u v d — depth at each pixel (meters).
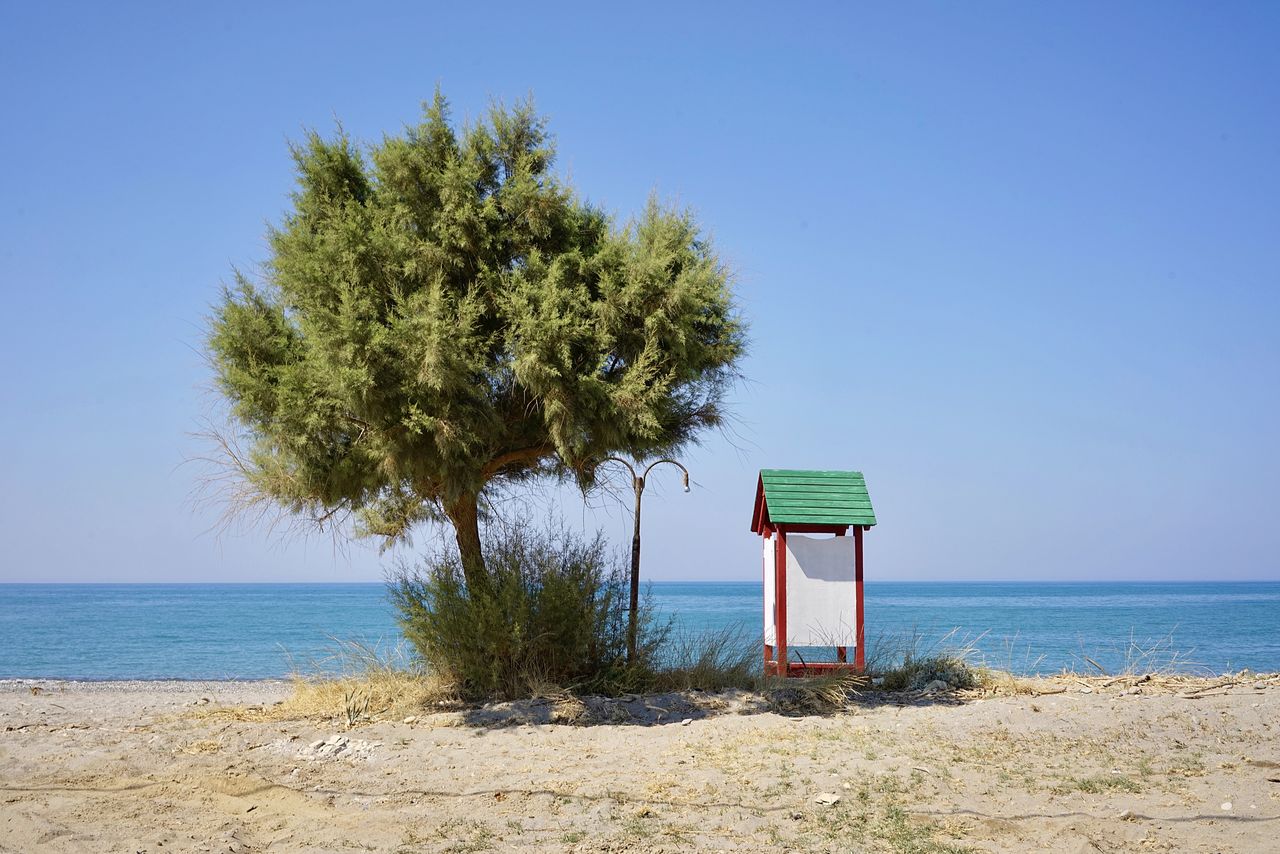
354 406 9.92
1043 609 72.56
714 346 11.77
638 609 12.30
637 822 6.43
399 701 11.44
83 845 5.95
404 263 10.91
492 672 11.43
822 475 13.32
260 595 140.75
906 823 6.33
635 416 10.70
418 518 13.66
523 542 12.34
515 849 5.88
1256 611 68.31
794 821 6.44
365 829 6.38
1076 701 10.32
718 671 12.36
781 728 9.55
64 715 11.80
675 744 9.02
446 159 11.52
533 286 10.88
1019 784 7.33
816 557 12.67
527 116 12.03
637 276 10.82
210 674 25.09
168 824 6.52
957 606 80.12
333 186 11.57
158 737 9.72
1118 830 6.02
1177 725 9.24
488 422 10.97
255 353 10.98
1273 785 7.13
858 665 12.55
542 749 8.91
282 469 11.12
